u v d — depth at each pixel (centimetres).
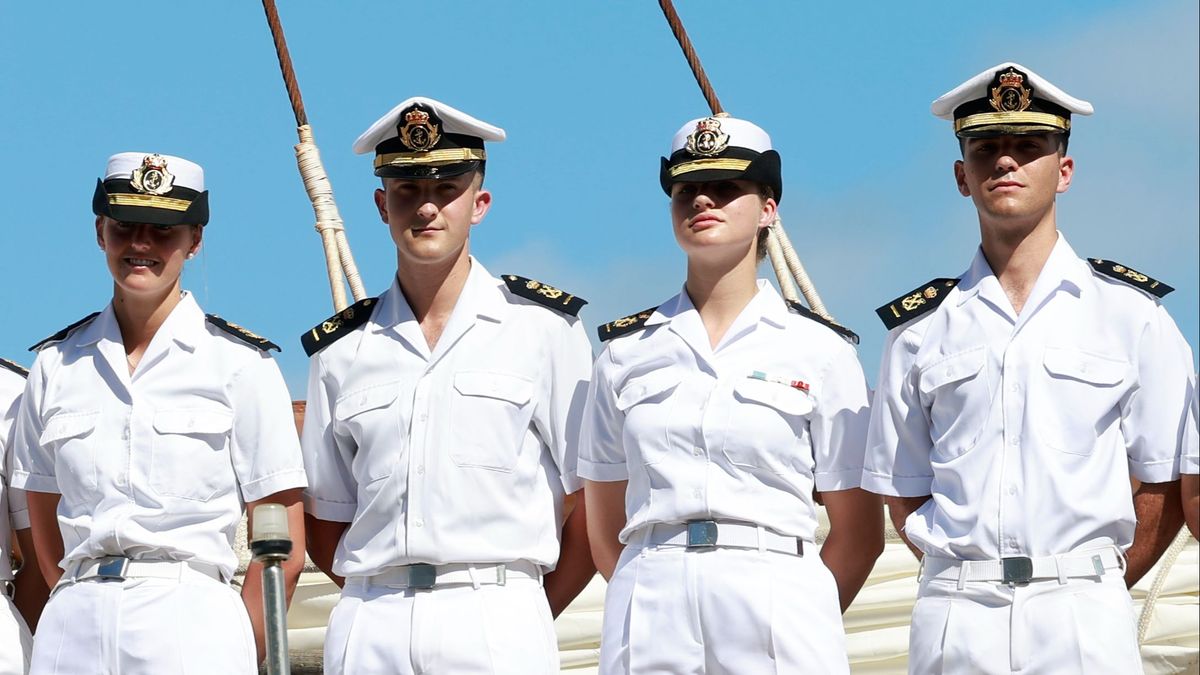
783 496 1206
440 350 1260
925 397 1202
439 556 1223
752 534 1190
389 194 1261
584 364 1286
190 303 1300
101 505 1261
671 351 1233
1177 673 1791
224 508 1273
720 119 1227
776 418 1205
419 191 1251
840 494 1237
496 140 1272
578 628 1677
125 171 1273
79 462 1268
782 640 1173
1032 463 1159
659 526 1207
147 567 1249
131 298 1284
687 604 1186
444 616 1217
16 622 1348
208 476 1268
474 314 1268
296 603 1638
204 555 1259
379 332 1280
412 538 1227
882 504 1258
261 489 1272
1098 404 1165
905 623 1753
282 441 1277
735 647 1177
